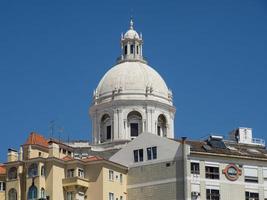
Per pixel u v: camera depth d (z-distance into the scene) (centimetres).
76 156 17038
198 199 14725
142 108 18612
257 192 15162
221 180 14988
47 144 16112
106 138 18738
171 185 14900
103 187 14812
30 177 14850
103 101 18925
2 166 15638
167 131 18788
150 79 19012
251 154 15588
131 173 15425
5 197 15050
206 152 15025
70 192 14812
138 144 15538
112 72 19212
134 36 19712
